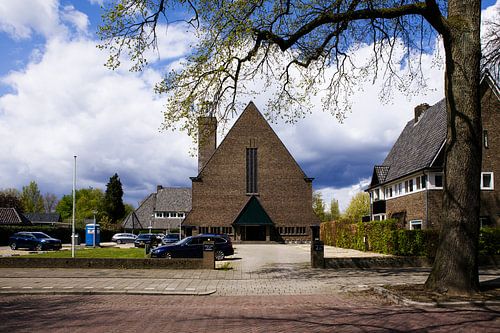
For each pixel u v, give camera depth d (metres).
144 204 89.38
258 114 59.78
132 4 14.71
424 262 22.25
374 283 16.56
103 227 71.00
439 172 35.41
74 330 9.38
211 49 16.72
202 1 15.35
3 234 50.12
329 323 9.77
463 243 12.71
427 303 11.60
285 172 59.09
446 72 13.50
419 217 36.94
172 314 11.18
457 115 13.02
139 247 45.53
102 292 15.07
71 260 22.11
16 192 117.06
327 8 15.90
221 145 58.88
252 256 31.97
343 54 18.78
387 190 46.19
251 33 16.36
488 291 12.98
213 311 11.59
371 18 15.22
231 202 58.06
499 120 35.44
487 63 18.20
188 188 90.38
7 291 15.01
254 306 12.40
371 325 9.46
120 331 9.24
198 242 28.20
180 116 17.59
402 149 46.19
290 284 16.89
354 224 38.53
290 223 58.34
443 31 13.33
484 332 8.74
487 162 35.22
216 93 18.05
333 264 22.38
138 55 15.63
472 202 12.80
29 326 9.81
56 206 123.12
